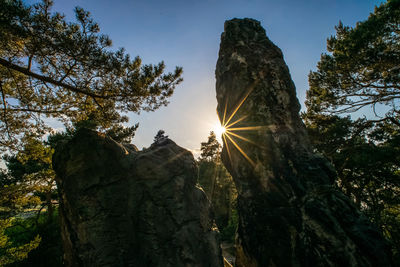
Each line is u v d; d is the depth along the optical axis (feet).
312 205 14.58
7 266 32.04
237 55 21.89
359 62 34.37
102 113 29.40
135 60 23.67
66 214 14.08
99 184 14.69
